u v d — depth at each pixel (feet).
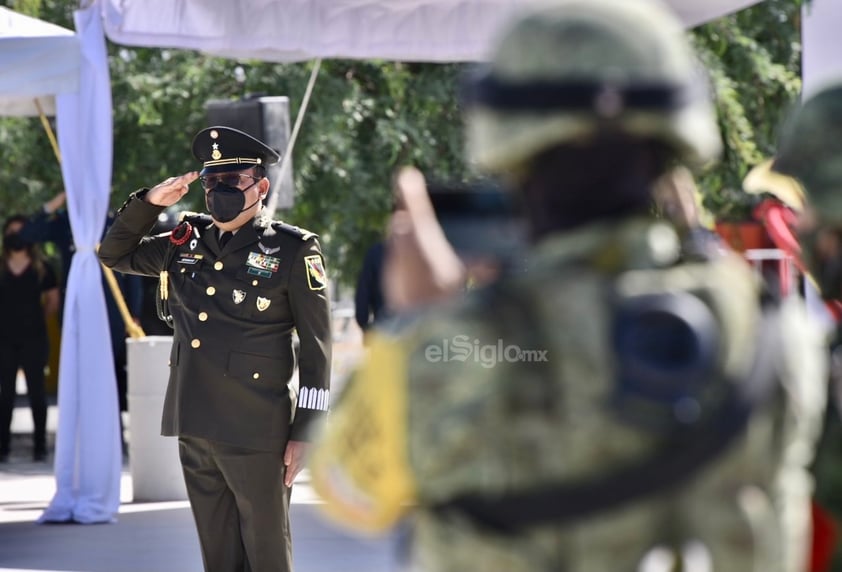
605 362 17.42
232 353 59.98
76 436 96.43
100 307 96.17
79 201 95.66
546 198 18.39
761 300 18.58
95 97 94.99
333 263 166.09
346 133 162.30
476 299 18.07
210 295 60.59
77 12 95.45
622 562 17.44
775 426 18.25
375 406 18.07
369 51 104.78
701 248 18.97
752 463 17.84
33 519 98.73
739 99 167.63
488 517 17.52
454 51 106.42
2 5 166.91
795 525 18.71
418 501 18.11
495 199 19.24
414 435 17.72
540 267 18.29
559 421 17.48
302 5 100.83
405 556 18.70
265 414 59.72
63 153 95.45
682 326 17.40
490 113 18.12
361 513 18.49
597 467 17.40
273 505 59.93
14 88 94.27
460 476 17.57
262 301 60.08
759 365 17.89
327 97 157.38
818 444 23.54
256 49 101.30
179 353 61.16
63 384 96.32
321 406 59.88
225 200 60.18
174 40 96.78
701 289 18.06
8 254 133.18
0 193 184.34
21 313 133.08
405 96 163.73
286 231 61.16
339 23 102.99
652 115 17.81
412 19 105.29
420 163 163.63
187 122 163.22
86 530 93.30
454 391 17.60
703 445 17.33
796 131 27.12
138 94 159.94
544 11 18.08
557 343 17.58
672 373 17.13
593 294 17.78
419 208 19.71
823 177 26.63
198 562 82.84
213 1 97.04
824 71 74.38
